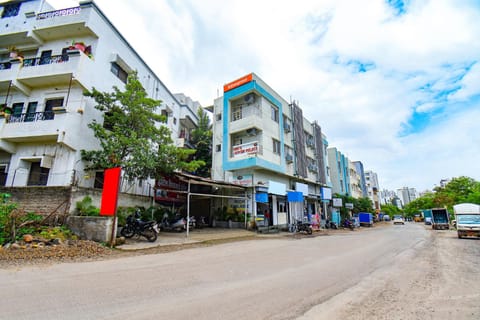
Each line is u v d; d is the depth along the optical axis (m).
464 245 12.67
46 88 13.90
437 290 4.89
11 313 3.33
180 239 11.90
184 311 3.57
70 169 12.01
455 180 41.75
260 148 18.38
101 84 14.30
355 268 6.84
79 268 5.99
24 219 8.95
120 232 11.08
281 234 17.50
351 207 35.69
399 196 134.62
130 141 11.49
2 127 12.48
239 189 18.53
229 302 4.00
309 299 4.26
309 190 26.59
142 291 4.41
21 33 14.66
